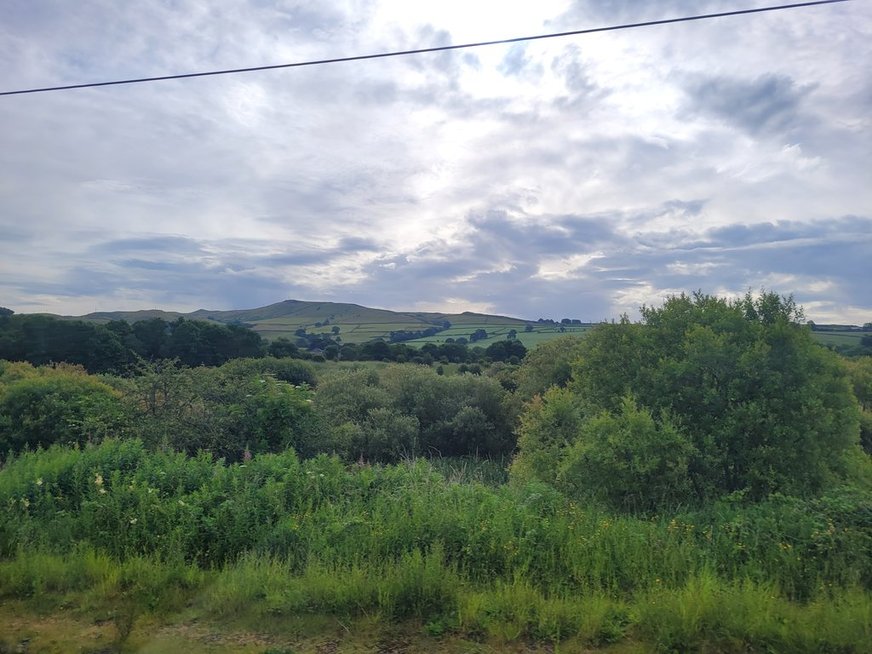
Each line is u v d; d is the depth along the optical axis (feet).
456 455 85.76
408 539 16.74
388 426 75.41
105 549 16.99
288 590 14.42
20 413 36.60
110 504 18.65
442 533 16.90
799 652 12.10
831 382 28.07
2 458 33.96
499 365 117.39
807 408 26.63
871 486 26.68
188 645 12.39
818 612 13.16
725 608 13.12
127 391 35.94
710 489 25.05
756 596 13.69
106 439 27.53
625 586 15.24
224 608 13.99
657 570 15.67
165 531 17.81
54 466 22.63
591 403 37.58
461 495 20.42
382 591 13.89
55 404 36.81
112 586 15.02
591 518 18.85
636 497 24.52
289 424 33.99
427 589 13.97
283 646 12.36
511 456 80.64
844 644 12.21
